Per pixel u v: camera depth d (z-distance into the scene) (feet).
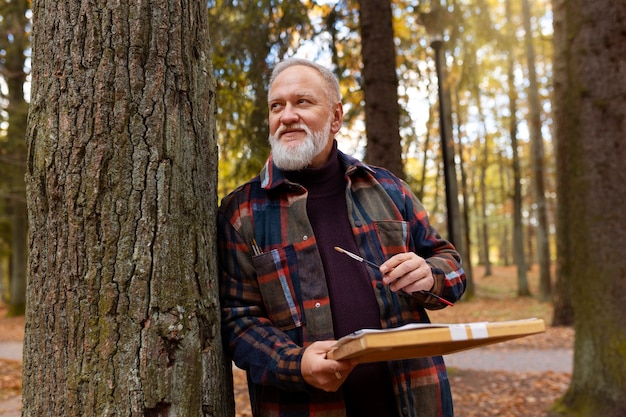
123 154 5.03
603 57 13.32
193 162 5.50
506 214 89.66
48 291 4.99
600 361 13.23
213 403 5.33
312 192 5.99
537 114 46.93
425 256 6.20
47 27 5.21
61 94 5.06
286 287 5.50
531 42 40.60
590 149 13.46
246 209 5.85
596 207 13.37
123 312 4.91
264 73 16.97
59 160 5.00
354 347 3.93
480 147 66.44
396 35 23.13
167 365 5.00
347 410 5.46
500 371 21.90
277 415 5.41
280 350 5.06
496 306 45.91
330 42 17.93
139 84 5.15
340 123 6.36
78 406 4.81
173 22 5.41
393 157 15.97
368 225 5.88
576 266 13.93
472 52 22.82
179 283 5.16
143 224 5.04
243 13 17.39
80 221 4.94
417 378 5.51
